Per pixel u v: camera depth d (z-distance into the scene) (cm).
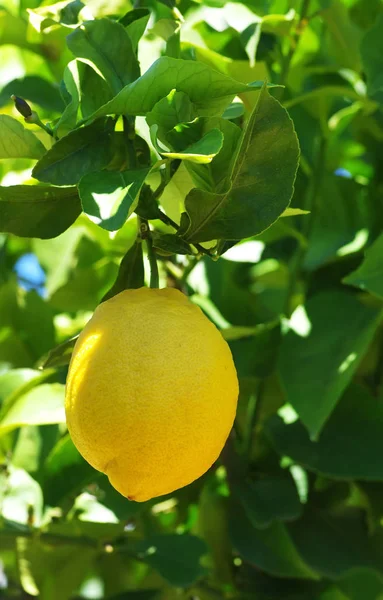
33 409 52
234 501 56
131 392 31
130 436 31
